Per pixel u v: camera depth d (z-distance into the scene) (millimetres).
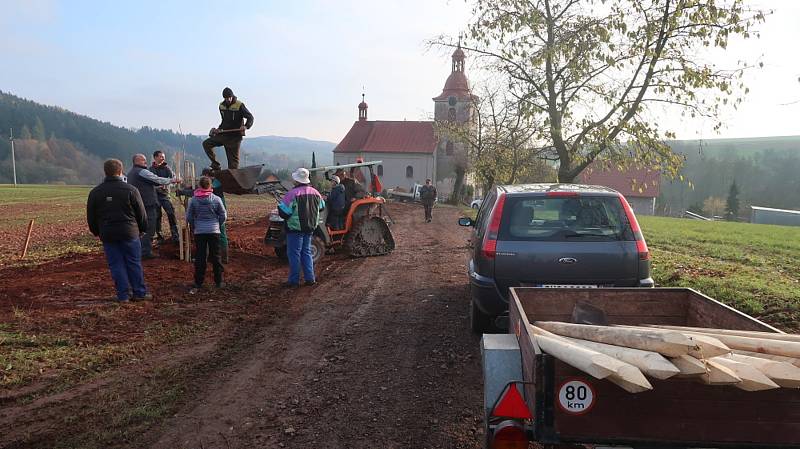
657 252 13539
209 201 8266
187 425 4023
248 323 6730
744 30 8484
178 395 4547
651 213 76188
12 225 20562
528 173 16312
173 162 11234
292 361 5414
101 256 10844
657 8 8742
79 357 5340
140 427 3979
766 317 6742
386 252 12922
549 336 2748
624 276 5297
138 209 7410
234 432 3926
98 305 7168
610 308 4016
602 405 2455
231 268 10078
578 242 5359
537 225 5547
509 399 2596
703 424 2418
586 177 10914
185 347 5793
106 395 4512
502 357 3084
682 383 2412
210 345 5871
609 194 5586
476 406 4352
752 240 18594
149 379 4887
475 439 3822
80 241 14453
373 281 9445
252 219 21234
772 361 2293
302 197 8773
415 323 6750
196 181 10656
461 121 35031
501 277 5445
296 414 4227
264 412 4258
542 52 9508
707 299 3646
